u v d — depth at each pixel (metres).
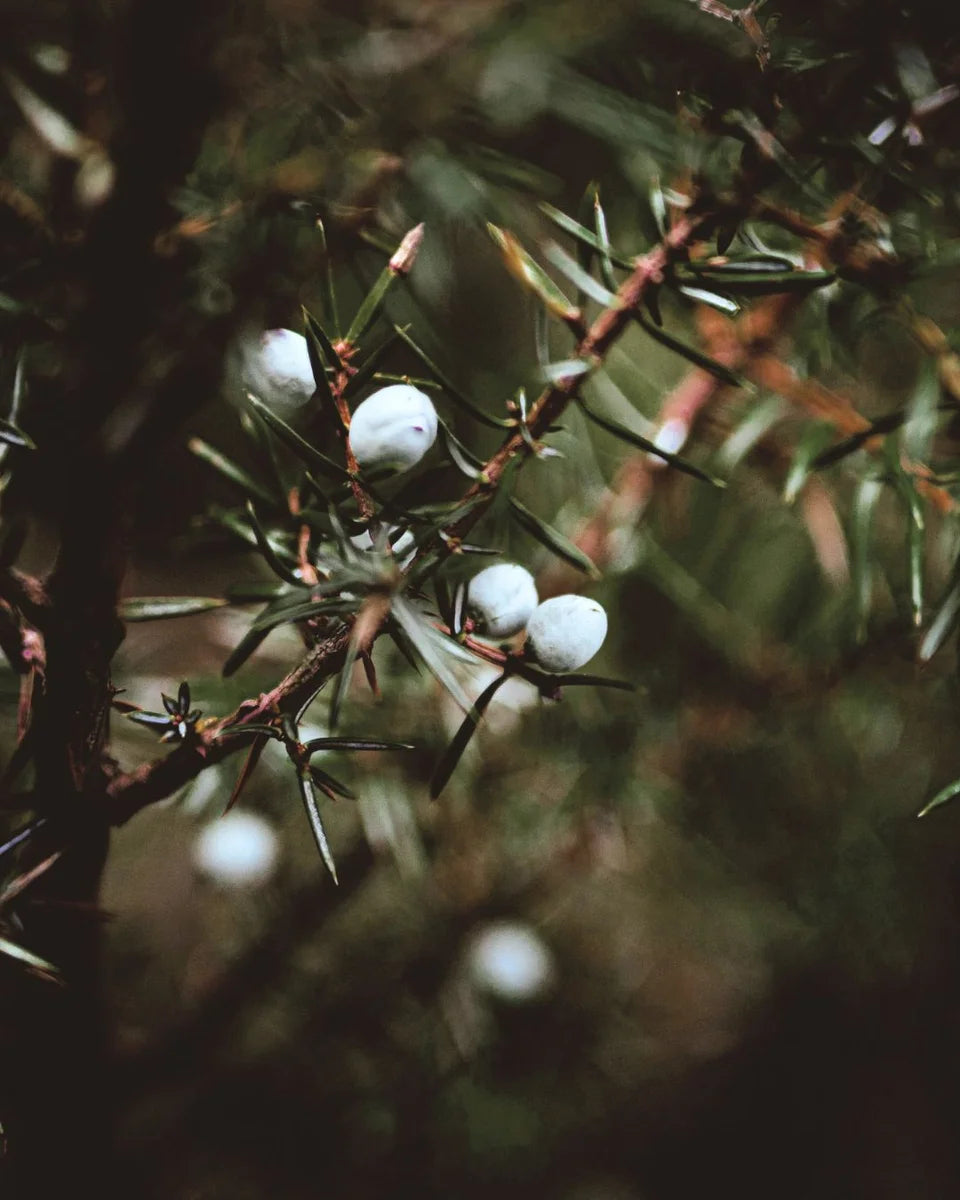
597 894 0.43
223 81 0.28
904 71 0.25
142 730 0.31
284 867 0.36
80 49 0.28
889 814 0.40
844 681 0.36
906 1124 0.50
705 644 0.37
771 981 0.50
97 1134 0.29
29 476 0.28
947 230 0.28
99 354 0.27
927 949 0.43
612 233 0.31
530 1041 0.41
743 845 0.40
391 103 0.30
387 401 0.24
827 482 0.33
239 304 0.28
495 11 0.30
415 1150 0.42
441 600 0.24
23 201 0.28
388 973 0.39
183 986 0.38
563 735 0.36
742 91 0.25
